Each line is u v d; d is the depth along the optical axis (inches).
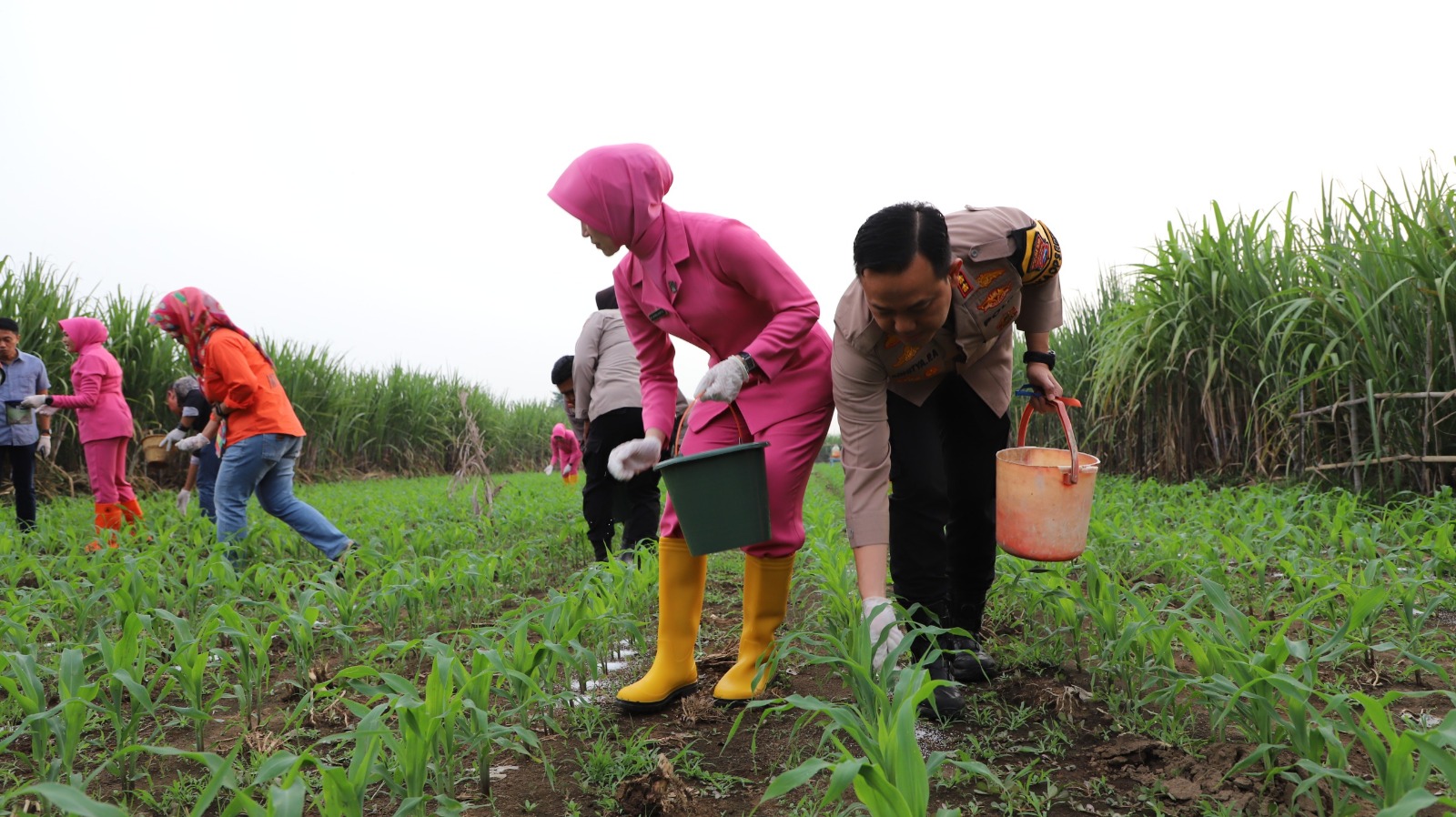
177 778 82.3
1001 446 103.5
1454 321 197.2
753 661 102.5
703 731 95.1
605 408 184.7
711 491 87.0
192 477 254.4
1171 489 262.5
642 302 99.8
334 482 582.2
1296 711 69.6
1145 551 160.6
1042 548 92.3
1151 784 76.7
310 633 111.4
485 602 155.3
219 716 103.9
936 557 99.7
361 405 644.1
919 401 98.5
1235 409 276.5
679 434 96.3
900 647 81.6
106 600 147.0
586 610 117.1
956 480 104.7
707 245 92.7
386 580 138.9
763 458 88.7
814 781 80.7
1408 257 200.8
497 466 885.8
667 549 101.7
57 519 275.3
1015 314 92.2
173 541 189.6
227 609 104.1
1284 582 122.3
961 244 86.4
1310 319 232.8
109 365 243.9
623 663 121.1
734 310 96.3
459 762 86.2
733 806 76.7
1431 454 203.2
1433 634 113.0
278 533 203.6
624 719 99.4
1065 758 83.4
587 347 189.5
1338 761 67.7
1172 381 295.4
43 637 134.9
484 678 83.4
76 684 80.6
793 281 93.4
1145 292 299.0
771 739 91.7
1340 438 229.0
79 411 240.4
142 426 414.9
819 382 98.8
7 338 244.4
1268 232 267.7
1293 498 206.7
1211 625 90.6
